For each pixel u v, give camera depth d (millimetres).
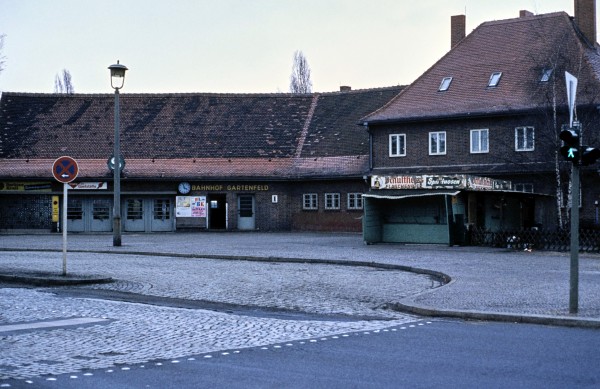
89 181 50281
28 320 12984
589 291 16359
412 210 33875
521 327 12352
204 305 15305
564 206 38656
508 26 47469
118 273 21906
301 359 9586
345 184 49375
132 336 11359
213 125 53906
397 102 47125
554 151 37156
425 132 45219
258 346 10523
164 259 27875
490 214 35062
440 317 13617
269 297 16547
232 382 8312
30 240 40812
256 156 51844
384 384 8117
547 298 15242
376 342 10820
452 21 50750
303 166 50969
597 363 9180
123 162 49438
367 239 34500
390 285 18938
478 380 8266
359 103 53562
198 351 10164
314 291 17656
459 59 47438
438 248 31719
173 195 50906
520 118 41281
